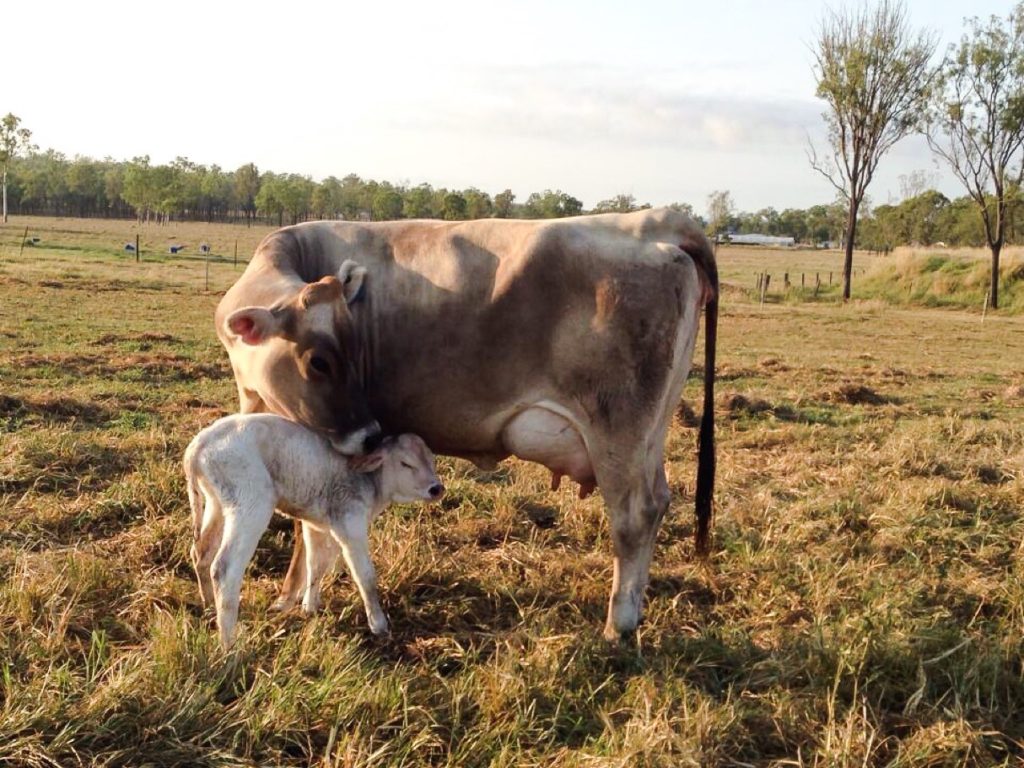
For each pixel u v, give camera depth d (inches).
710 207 3905.0
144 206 3809.1
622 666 181.8
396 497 190.4
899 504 277.4
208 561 180.5
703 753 145.9
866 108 1320.1
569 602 207.8
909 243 2967.5
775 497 297.1
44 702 140.9
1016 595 211.2
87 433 315.3
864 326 986.7
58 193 4355.3
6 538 223.3
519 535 253.9
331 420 181.0
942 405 486.0
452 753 145.8
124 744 137.8
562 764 143.9
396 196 3604.8
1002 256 1376.7
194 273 1152.2
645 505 193.8
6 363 441.1
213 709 145.9
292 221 4192.9
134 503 246.1
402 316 194.9
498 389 193.8
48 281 882.8
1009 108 1228.5
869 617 193.3
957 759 150.3
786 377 567.5
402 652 183.6
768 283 1460.4
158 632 166.6
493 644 186.2
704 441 210.4
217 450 170.4
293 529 239.3
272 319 178.2
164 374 450.9
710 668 180.2
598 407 190.1
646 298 187.8
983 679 173.6
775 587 217.5
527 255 189.3
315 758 143.2
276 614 192.9
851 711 157.8
